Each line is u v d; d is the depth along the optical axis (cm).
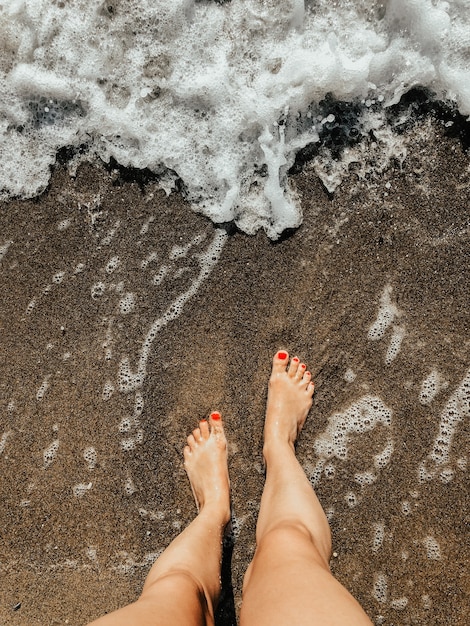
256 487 119
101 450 120
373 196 116
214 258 118
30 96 117
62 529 120
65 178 119
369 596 117
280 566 90
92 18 114
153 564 115
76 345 120
